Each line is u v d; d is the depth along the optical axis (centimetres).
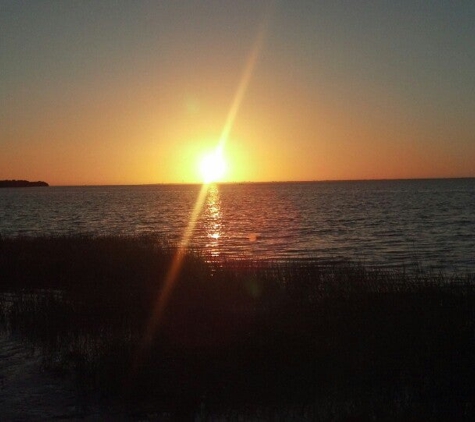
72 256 2525
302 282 1931
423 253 3381
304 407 923
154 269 2258
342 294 1648
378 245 3841
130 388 991
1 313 1548
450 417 853
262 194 19012
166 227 5588
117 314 1511
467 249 3559
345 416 873
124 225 5897
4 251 2730
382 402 914
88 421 884
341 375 1023
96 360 1114
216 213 8081
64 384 1042
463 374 1004
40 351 1240
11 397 980
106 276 2181
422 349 1118
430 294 1580
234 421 884
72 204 11756
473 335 1193
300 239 4291
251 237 4453
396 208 8462
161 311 1548
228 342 1199
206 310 1548
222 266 2384
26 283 2170
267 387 984
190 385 998
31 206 10788
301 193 18625
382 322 1297
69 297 1759
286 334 1232
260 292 1805
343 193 17125
